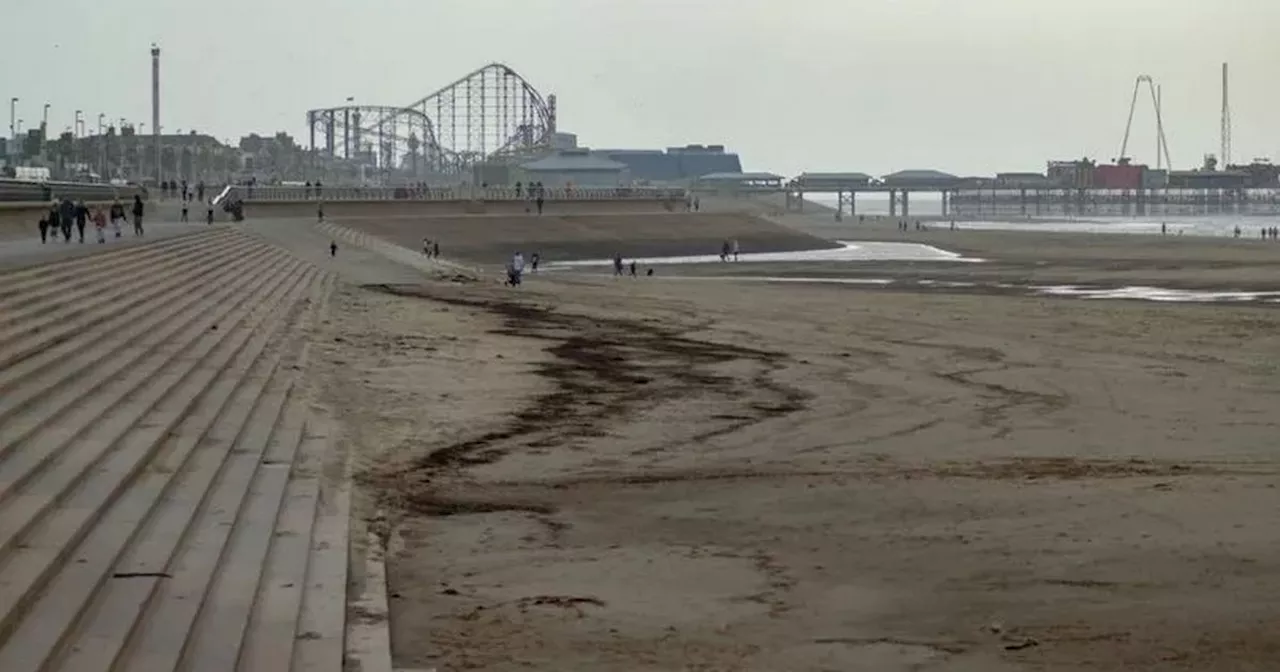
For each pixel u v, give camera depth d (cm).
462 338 4153
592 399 2995
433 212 12138
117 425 1888
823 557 1628
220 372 2645
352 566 1535
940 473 2167
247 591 1301
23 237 5209
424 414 2705
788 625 1357
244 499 1702
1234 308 5725
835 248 13200
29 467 1500
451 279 7094
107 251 3997
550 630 1341
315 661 1157
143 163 18750
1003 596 1446
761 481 2109
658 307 5669
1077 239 13900
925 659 1245
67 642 1062
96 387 2119
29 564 1189
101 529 1395
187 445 1905
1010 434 2575
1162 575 1517
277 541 1536
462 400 2911
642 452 2372
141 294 3459
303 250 7538
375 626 1305
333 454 2141
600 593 1477
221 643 1141
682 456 2338
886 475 2153
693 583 1520
